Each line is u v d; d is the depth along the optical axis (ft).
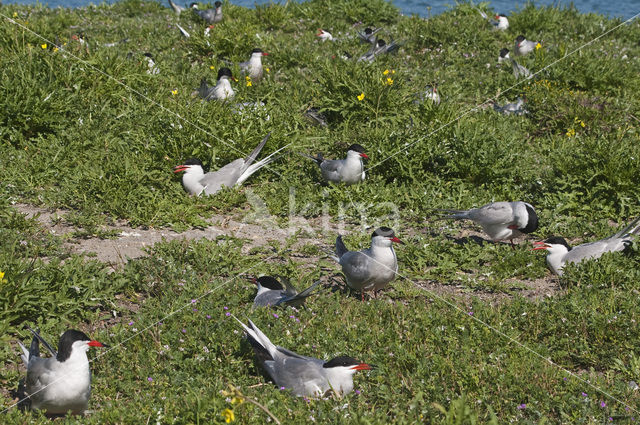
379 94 43.06
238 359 20.38
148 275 24.99
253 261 27.48
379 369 20.08
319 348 20.83
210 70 51.21
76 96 40.42
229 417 14.96
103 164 34.17
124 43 57.06
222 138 36.83
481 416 18.24
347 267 24.22
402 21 69.10
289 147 37.73
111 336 21.36
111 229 29.73
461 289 26.37
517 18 69.00
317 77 49.06
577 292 25.05
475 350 21.20
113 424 17.38
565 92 47.09
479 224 29.68
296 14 71.00
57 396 17.21
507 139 38.22
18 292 22.40
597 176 34.32
